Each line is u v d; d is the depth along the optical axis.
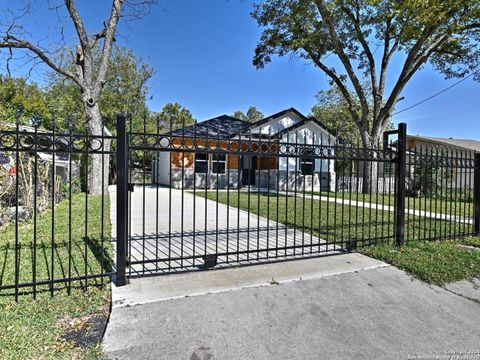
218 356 2.02
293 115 16.84
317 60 14.79
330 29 12.70
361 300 2.87
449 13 10.05
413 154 4.89
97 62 20.41
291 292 2.96
